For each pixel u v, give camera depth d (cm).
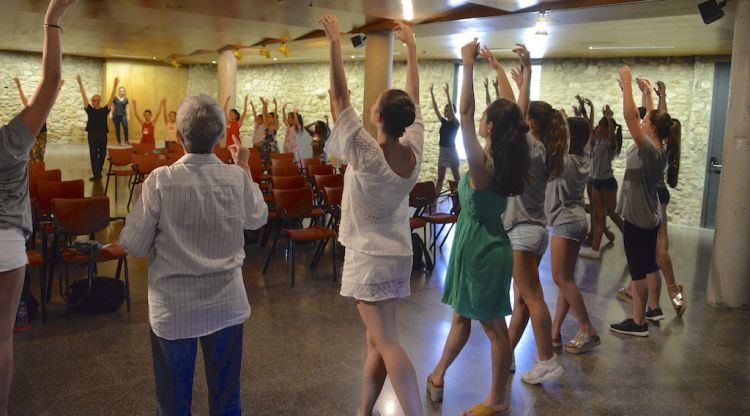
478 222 319
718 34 816
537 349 409
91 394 344
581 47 1023
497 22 781
